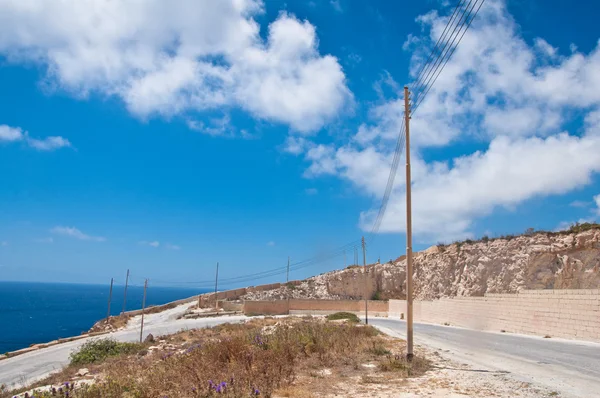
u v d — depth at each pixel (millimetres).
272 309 76438
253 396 10602
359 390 12211
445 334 32906
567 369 14844
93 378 20469
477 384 12703
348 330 27797
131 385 12531
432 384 12867
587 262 42500
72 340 52344
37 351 45906
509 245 53406
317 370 15414
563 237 47719
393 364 15836
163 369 15117
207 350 16938
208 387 11039
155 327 61469
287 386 12180
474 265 58500
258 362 14117
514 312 32531
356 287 91438
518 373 14359
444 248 72312
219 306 80750
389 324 49219
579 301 25453
